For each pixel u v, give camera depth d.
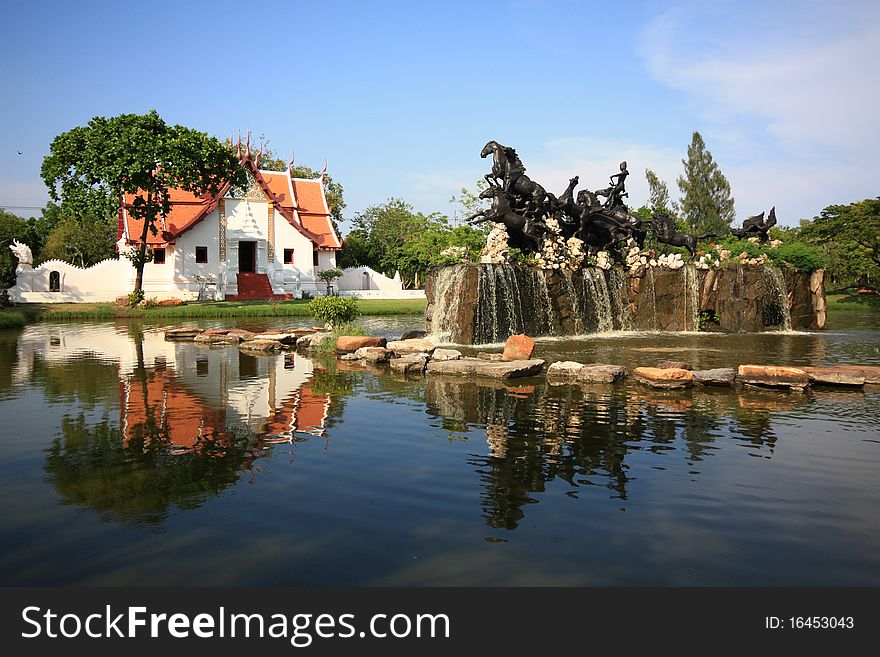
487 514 6.58
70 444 9.28
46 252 63.94
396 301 51.56
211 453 8.79
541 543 5.90
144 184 42.38
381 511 6.67
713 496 7.07
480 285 23.09
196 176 45.12
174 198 53.94
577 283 26.50
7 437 9.69
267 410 11.53
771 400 12.24
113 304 44.06
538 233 26.44
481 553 5.71
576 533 6.11
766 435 9.62
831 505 6.82
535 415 11.02
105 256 64.88
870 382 13.69
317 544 5.91
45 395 13.09
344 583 5.27
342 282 63.81
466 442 9.30
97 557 5.70
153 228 46.38
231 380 14.88
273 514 6.60
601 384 14.13
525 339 16.94
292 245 57.12
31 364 17.80
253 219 55.31
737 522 6.37
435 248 58.16
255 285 54.34
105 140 41.53
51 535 6.13
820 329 30.06
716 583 5.24
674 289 28.70
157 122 42.97
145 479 7.72
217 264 53.94
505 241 24.94
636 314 28.41
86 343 23.77
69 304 44.34
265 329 29.97
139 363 17.97
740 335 26.69
